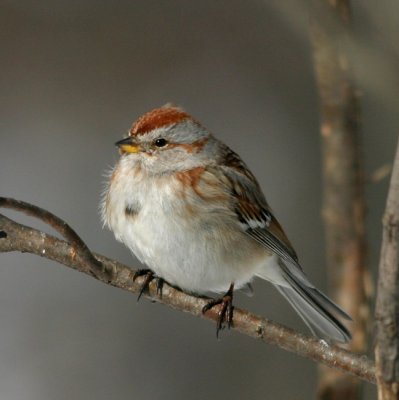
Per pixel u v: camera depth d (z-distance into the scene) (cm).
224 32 1406
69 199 1322
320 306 902
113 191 885
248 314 766
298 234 1317
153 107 1379
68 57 1391
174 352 1212
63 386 1175
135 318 1227
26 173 1338
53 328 1217
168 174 862
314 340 707
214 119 1388
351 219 879
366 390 1112
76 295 1242
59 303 1234
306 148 1363
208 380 1198
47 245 764
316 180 1344
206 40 1407
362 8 884
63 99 1380
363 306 873
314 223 1322
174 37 1407
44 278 1252
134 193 864
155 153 867
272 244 917
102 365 1196
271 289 1250
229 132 1384
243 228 891
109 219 898
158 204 852
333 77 865
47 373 1180
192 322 1223
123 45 1398
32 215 678
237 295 1249
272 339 731
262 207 921
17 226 771
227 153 927
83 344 1209
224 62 1402
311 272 1296
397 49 819
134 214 862
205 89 1395
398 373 523
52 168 1341
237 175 902
